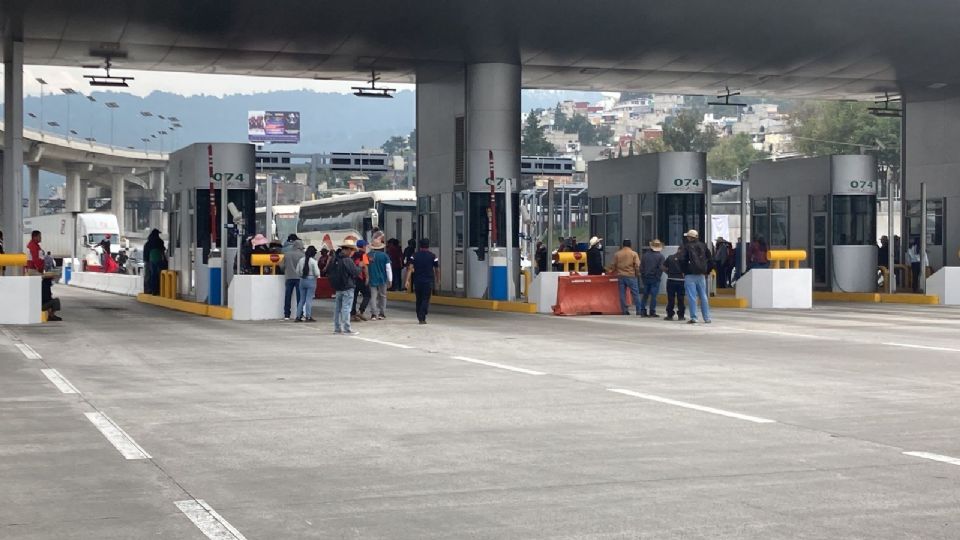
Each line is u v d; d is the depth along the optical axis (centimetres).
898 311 3170
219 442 1045
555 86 4225
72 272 6962
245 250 3091
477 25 3080
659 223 3628
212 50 3406
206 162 3444
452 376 1573
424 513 766
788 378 1534
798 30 3180
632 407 1259
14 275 2795
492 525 733
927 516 751
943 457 955
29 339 2231
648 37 3247
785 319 2795
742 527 725
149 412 1236
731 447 1005
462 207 3650
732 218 6844
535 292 3138
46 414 1222
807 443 1025
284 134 15488
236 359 1831
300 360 1812
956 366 1683
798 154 12575
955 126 4044
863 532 711
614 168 3894
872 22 3106
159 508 783
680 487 841
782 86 4153
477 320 2792
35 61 3581
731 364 1717
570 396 1355
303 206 6744
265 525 735
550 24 3077
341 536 707
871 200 3897
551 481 866
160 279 3888
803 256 3341
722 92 4366
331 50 3406
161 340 2219
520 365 1719
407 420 1173
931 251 4134
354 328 2534
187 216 3525
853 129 11506
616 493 823
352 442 1043
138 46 3328
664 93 4428
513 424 1143
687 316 2902
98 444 1035
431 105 3888
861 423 1141
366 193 5634
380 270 2764
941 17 3059
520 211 3631
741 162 15188
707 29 3156
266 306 2888
